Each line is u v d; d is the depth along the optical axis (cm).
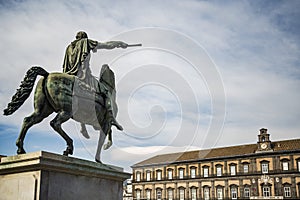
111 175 599
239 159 5706
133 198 6238
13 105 562
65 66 628
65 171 531
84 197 554
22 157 522
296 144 5422
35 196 492
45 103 585
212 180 5841
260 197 5378
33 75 579
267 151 5472
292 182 5231
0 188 536
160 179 6178
